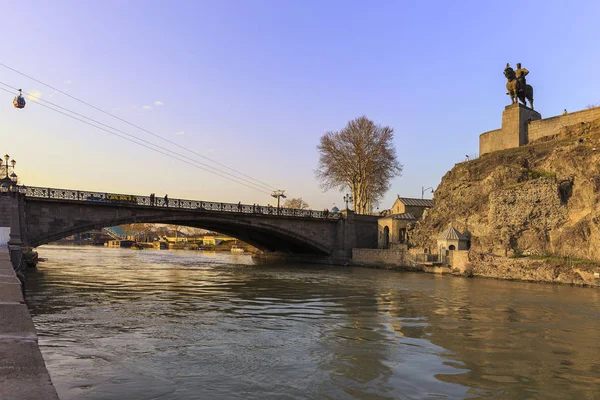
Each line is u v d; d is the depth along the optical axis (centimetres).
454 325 2056
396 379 1226
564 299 3133
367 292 3397
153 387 1105
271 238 8194
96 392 1052
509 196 5734
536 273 4678
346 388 1142
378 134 8981
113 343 1550
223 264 7131
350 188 9425
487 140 7631
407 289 3678
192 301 2689
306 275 5122
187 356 1409
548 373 1315
